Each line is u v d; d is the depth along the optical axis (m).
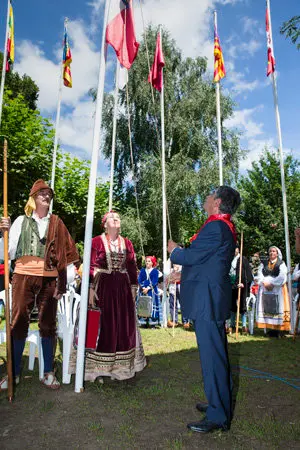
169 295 8.59
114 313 4.00
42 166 15.22
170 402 3.48
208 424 2.84
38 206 3.79
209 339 2.84
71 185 17.38
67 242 3.89
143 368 4.34
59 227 3.84
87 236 3.81
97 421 3.03
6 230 3.44
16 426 2.92
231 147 20.72
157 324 8.58
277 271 7.28
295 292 8.31
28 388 3.73
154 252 21.56
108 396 3.60
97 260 4.06
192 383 4.07
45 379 3.77
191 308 2.92
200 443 2.68
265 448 2.62
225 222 3.03
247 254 23.72
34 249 3.70
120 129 21.11
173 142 21.58
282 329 7.02
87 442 2.68
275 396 3.72
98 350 3.90
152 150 21.28
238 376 4.41
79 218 17.73
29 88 26.77
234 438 2.76
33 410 3.22
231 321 7.57
